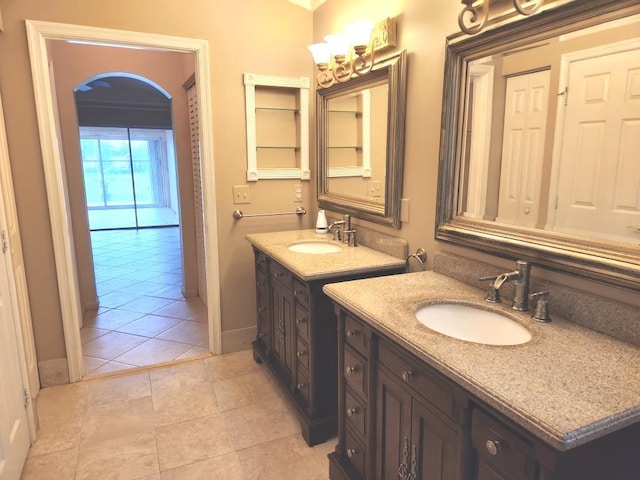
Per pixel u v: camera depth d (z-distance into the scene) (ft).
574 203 4.34
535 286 4.74
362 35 6.91
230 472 6.22
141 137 29.89
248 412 7.68
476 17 4.86
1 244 5.95
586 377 3.28
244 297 10.02
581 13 4.10
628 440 3.13
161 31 8.30
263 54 9.20
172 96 12.60
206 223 9.36
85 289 12.60
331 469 5.98
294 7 9.35
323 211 9.36
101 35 7.85
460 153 5.72
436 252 6.26
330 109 9.04
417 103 6.46
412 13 6.42
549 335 4.04
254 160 9.48
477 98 5.39
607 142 4.01
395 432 4.64
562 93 4.37
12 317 6.23
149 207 30.94
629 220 3.87
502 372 3.36
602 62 3.99
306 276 6.27
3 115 7.36
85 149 28.48
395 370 4.52
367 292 5.35
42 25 7.45
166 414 7.59
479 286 5.51
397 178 6.95
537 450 2.90
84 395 8.18
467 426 3.55
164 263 18.76
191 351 10.08
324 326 6.66
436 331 4.43
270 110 9.75
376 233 7.68
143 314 12.42
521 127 4.85
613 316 3.99
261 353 9.16
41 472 6.18
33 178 7.79
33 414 6.78
